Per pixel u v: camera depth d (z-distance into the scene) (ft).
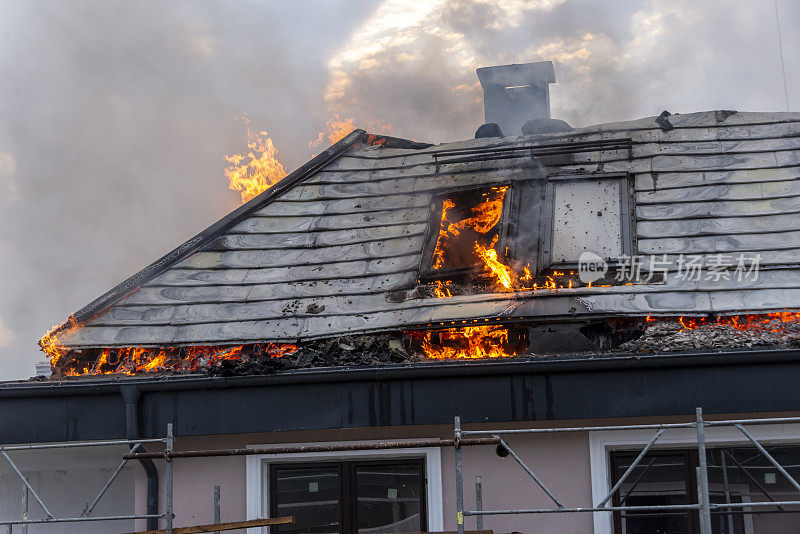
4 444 32.58
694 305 34.88
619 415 29.60
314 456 32.68
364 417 30.91
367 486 32.68
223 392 31.68
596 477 30.94
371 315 38.17
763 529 30.63
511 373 30.17
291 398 31.37
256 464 32.71
